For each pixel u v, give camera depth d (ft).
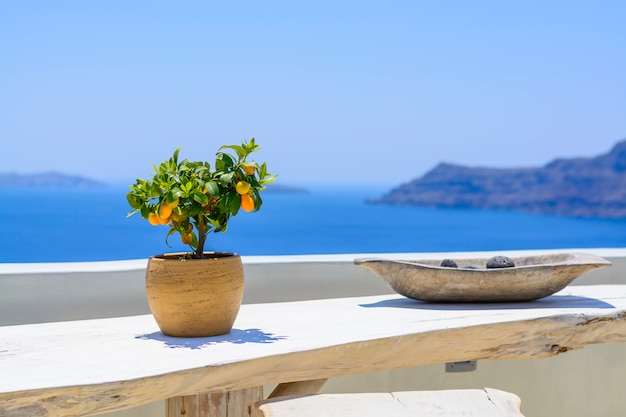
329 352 4.19
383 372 6.74
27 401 3.38
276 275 6.44
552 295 5.94
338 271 6.62
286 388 4.54
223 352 4.04
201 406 4.24
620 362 7.56
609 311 5.15
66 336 4.51
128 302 6.01
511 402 3.82
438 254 6.50
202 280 4.37
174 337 4.46
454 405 3.78
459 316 4.99
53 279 5.77
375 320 4.90
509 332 4.84
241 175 4.51
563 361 7.37
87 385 3.47
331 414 3.64
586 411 7.47
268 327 4.72
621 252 7.46
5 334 4.58
